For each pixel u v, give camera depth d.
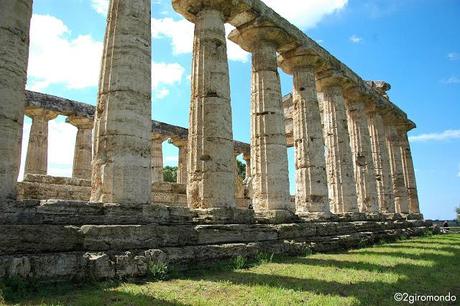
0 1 8.46
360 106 23.86
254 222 13.30
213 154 12.74
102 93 10.34
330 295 7.16
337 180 20.56
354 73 22.48
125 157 9.80
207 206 12.37
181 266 9.53
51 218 7.91
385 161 26.08
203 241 10.68
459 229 38.56
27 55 8.92
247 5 14.62
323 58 19.30
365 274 9.51
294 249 13.58
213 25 13.75
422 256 13.50
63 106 23.78
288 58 18.77
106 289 7.19
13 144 8.27
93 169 9.97
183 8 14.02
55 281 7.19
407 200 29.42
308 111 18.36
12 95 8.35
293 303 6.49
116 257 8.14
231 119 13.55
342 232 17.45
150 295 6.86
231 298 6.81
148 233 9.20
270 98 15.90
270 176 15.27
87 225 8.18
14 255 6.95
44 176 14.90
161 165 28.27
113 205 9.10
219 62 13.54
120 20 10.62
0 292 6.12
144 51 10.76
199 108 13.18
